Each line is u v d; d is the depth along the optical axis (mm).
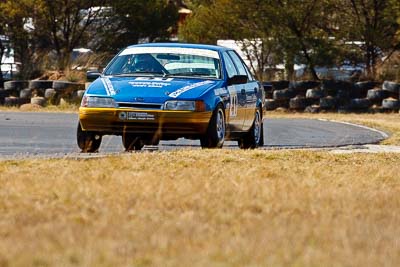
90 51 131000
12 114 79125
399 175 31641
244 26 125562
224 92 40438
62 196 23688
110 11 134750
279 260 16750
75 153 37844
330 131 64625
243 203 23172
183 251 17500
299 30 122750
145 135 38812
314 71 121312
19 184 25516
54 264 16266
